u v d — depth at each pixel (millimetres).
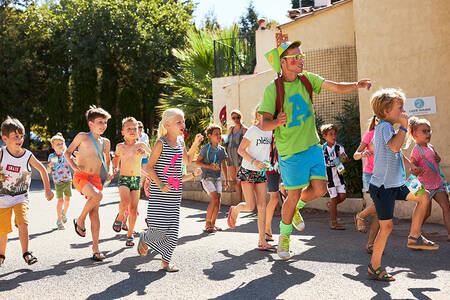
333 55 11945
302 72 5191
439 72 7996
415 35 8180
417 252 5492
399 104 4477
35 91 32531
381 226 4406
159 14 31516
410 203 7906
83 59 29141
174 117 5105
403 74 8312
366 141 6617
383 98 4504
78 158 6066
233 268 5020
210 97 19484
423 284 4148
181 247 6301
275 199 6477
